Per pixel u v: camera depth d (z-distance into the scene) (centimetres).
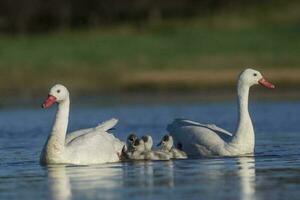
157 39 6900
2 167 2078
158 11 8125
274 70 5544
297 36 6844
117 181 1820
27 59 6078
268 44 6562
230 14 7850
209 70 5591
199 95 4762
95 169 2009
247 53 6219
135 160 2164
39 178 1889
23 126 3231
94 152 2111
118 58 6128
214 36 6938
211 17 7769
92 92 5097
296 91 4784
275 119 3300
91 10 8288
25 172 1984
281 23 7375
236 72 5484
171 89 5097
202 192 1672
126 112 3791
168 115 3584
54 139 2094
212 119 3378
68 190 1725
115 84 5294
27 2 8075
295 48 6347
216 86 5147
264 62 5816
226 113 3628
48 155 2095
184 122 2334
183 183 1778
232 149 2206
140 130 2958
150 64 5859
